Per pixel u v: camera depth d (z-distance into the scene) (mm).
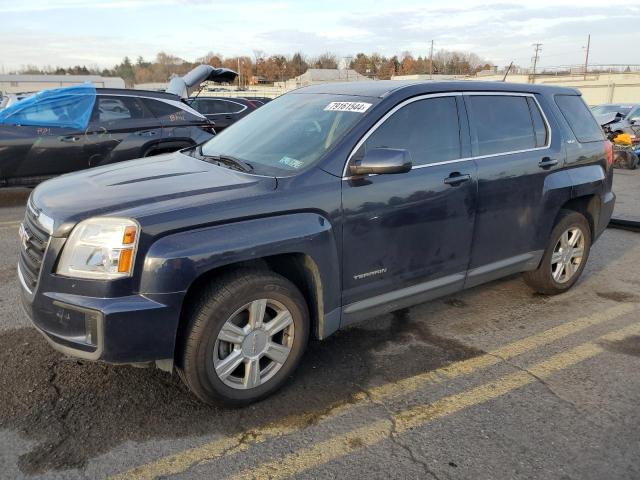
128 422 2953
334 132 3473
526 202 4336
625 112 18109
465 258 4016
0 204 8500
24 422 2926
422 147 3709
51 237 2760
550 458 2750
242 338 2996
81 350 2719
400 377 3506
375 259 3471
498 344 3998
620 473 2650
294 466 2658
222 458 2701
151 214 2709
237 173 3340
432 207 3678
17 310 4344
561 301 4859
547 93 4723
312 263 3152
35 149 7703
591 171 4887
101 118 8125
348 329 4203
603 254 6379
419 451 2785
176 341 2875
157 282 2670
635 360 3783
